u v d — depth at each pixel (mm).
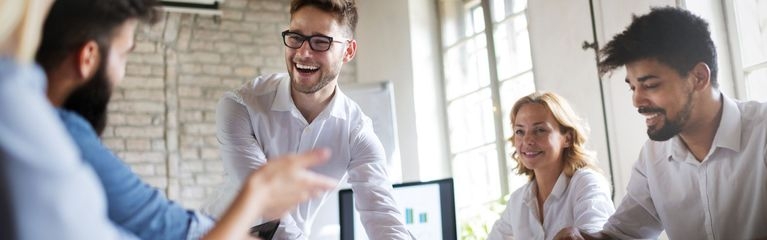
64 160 667
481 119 4766
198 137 5547
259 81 2256
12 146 643
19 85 667
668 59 1660
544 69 3863
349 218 2303
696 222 1823
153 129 5453
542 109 2260
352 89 3209
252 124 2201
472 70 4879
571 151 2266
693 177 1809
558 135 2258
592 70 3455
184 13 5656
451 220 2240
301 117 2182
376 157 2254
